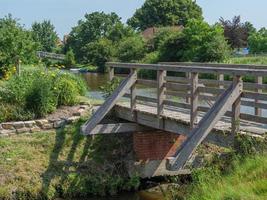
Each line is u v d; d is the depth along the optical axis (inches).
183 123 424.2
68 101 602.9
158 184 499.2
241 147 342.3
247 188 266.5
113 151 528.1
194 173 333.1
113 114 559.2
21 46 897.5
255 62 1823.3
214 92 390.9
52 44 4266.7
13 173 475.5
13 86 578.9
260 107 355.6
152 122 476.7
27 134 535.8
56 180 478.3
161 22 3617.1
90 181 483.8
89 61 2864.2
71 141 530.9
